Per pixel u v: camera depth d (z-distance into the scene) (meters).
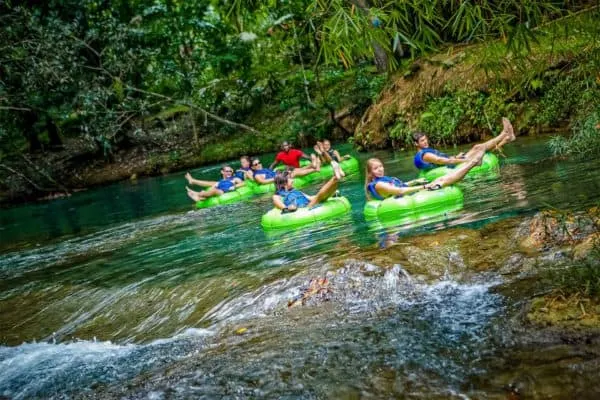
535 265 4.01
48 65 14.12
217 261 6.22
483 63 3.47
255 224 8.18
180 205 12.16
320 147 12.30
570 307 3.18
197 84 21.48
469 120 12.96
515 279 3.91
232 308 4.65
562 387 2.58
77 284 6.47
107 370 4.07
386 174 10.66
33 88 14.93
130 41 17.39
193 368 3.62
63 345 4.87
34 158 20.92
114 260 7.46
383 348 3.35
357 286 4.38
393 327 3.62
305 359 3.40
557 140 8.31
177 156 20.80
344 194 9.34
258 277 5.14
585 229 4.28
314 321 4.02
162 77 20.31
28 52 14.38
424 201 6.70
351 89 19.27
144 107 18.03
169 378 3.54
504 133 8.73
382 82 17.81
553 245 4.24
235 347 3.85
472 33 2.92
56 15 15.67
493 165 8.68
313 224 7.23
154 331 4.70
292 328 3.97
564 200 5.48
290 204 7.68
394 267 4.45
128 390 3.51
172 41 20.70
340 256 5.16
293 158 13.34
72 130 23.06
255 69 22.39
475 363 2.96
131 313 5.20
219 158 20.58
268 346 3.73
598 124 7.48
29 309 5.95
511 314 3.38
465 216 5.88
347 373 3.14
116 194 16.56
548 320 3.14
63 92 15.63
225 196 11.36
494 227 5.08
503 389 2.68
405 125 14.41
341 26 2.72
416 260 4.62
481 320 3.43
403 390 2.86
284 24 11.04
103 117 17.19
